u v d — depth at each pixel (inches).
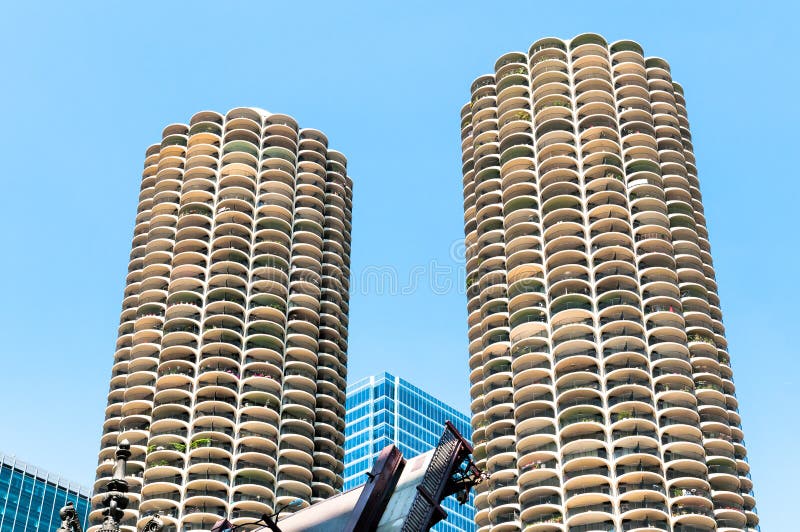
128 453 1323.8
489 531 4581.7
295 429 5211.6
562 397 4687.5
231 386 5177.2
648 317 4923.7
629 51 6176.2
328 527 1202.0
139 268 5959.6
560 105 5885.8
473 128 6225.4
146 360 5344.5
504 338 5157.5
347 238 6451.8
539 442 4645.7
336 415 5531.5
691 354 4872.0
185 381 5157.5
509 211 5580.7
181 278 5605.3
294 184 6289.4
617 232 5231.3
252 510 4751.5
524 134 5831.7
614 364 4749.0
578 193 5487.2
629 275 5103.3
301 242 6028.5
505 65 6318.9
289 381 5364.2
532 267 5265.8
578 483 4434.1
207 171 6156.5
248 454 4916.3
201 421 4995.1
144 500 4773.6
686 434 4532.5
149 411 5187.0
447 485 1230.9
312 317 5703.7
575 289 5068.9
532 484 4552.2
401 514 1161.4
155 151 6648.6
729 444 4576.8
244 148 6328.7
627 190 5482.3
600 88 5964.6
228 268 5689.0
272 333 5516.7
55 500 7800.2
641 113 5831.7
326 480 5177.2
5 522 7347.4
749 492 4596.5
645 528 4205.2
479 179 5940.0
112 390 5438.0
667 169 5634.8
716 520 4375.0
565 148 5679.1
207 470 4847.4
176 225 5915.4
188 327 5398.6
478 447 4960.6
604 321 4923.7
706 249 5447.8
